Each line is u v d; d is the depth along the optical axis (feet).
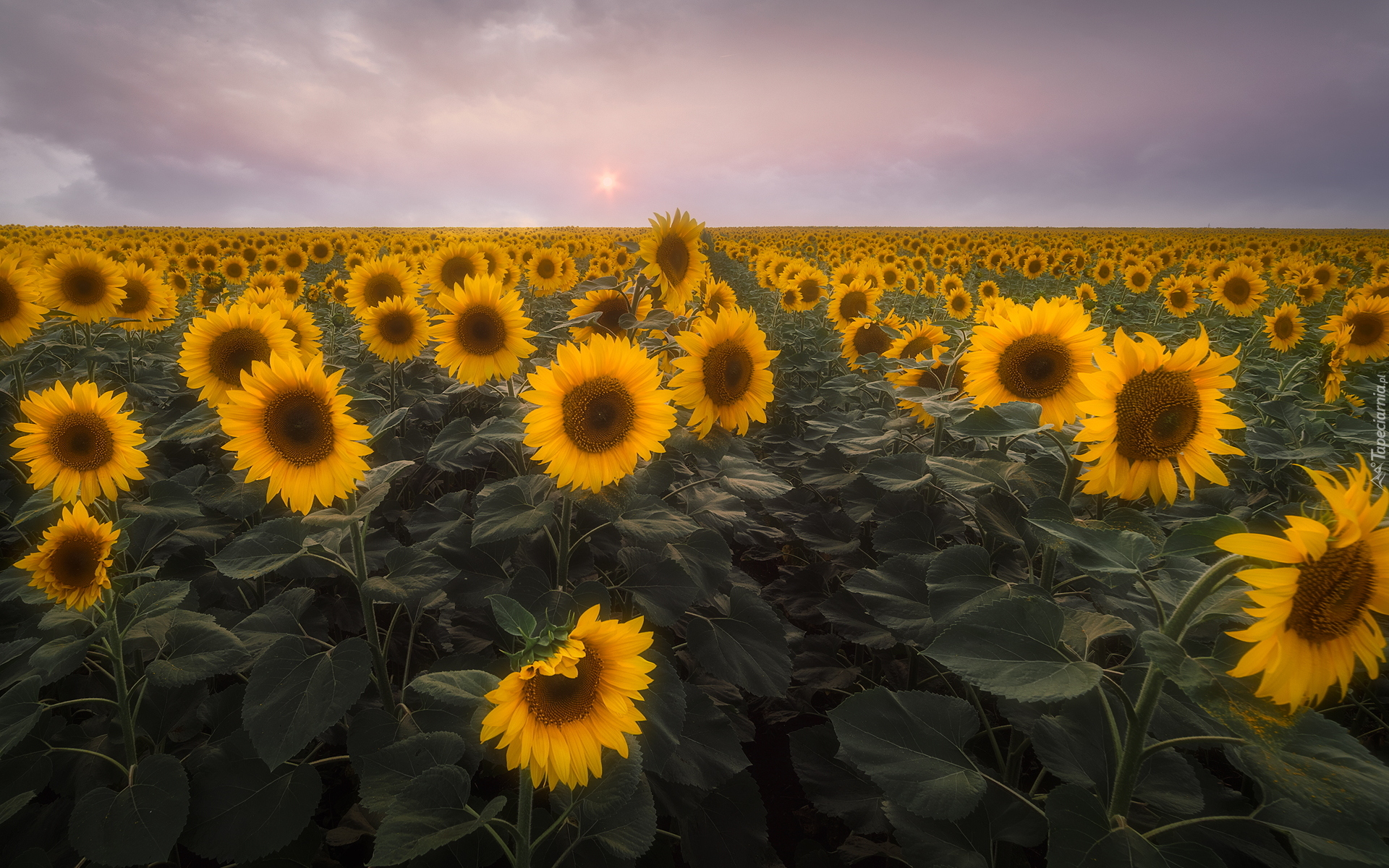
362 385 19.21
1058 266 68.49
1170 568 7.72
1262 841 7.04
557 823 6.35
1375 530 4.52
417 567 8.69
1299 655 4.74
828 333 32.09
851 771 9.86
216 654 7.97
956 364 13.55
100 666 9.74
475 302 13.37
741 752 9.20
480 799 8.33
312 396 8.71
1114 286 64.80
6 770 8.15
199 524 12.31
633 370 8.97
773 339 35.76
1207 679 5.00
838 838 11.25
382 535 10.65
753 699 13.73
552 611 9.09
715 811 9.47
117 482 10.65
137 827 7.17
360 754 8.52
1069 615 7.26
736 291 55.01
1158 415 7.38
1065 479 9.12
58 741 9.04
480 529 9.28
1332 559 4.52
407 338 18.33
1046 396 10.34
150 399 19.35
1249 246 82.89
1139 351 7.37
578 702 5.95
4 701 7.58
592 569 10.99
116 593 8.37
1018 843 7.32
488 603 10.75
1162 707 7.70
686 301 13.28
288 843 7.63
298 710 7.47
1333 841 5.50
